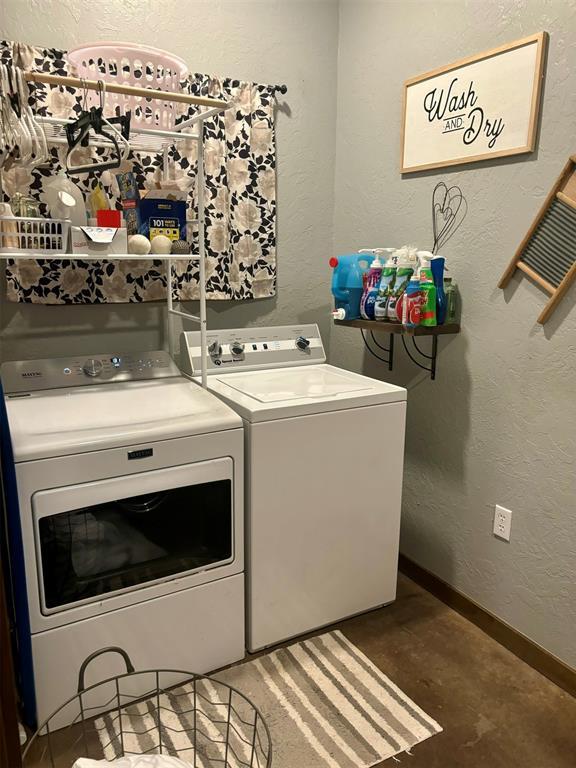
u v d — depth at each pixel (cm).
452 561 222
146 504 166
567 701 178
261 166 234
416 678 186
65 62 193
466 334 204
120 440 157
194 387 204
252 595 188
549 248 172
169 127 202
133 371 211
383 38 224
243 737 162
